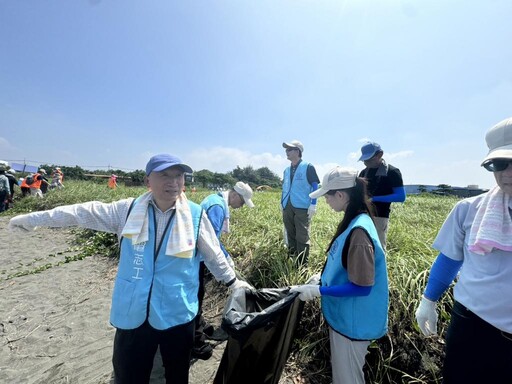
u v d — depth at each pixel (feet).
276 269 11.84
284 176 14.34
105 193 40.37
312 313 9.12
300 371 8.04
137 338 4.99
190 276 5.36
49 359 8.62
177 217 5.27
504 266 3.99
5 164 33.27
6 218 29.25
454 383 4.69
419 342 7.74
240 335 4.97
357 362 5.60
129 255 5.06
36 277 14.97
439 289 5.39
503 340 4.11
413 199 42.57
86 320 10.77
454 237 4.87
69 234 23.82
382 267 5.41
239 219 21.43
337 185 5.61
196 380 7.80
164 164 4.88
